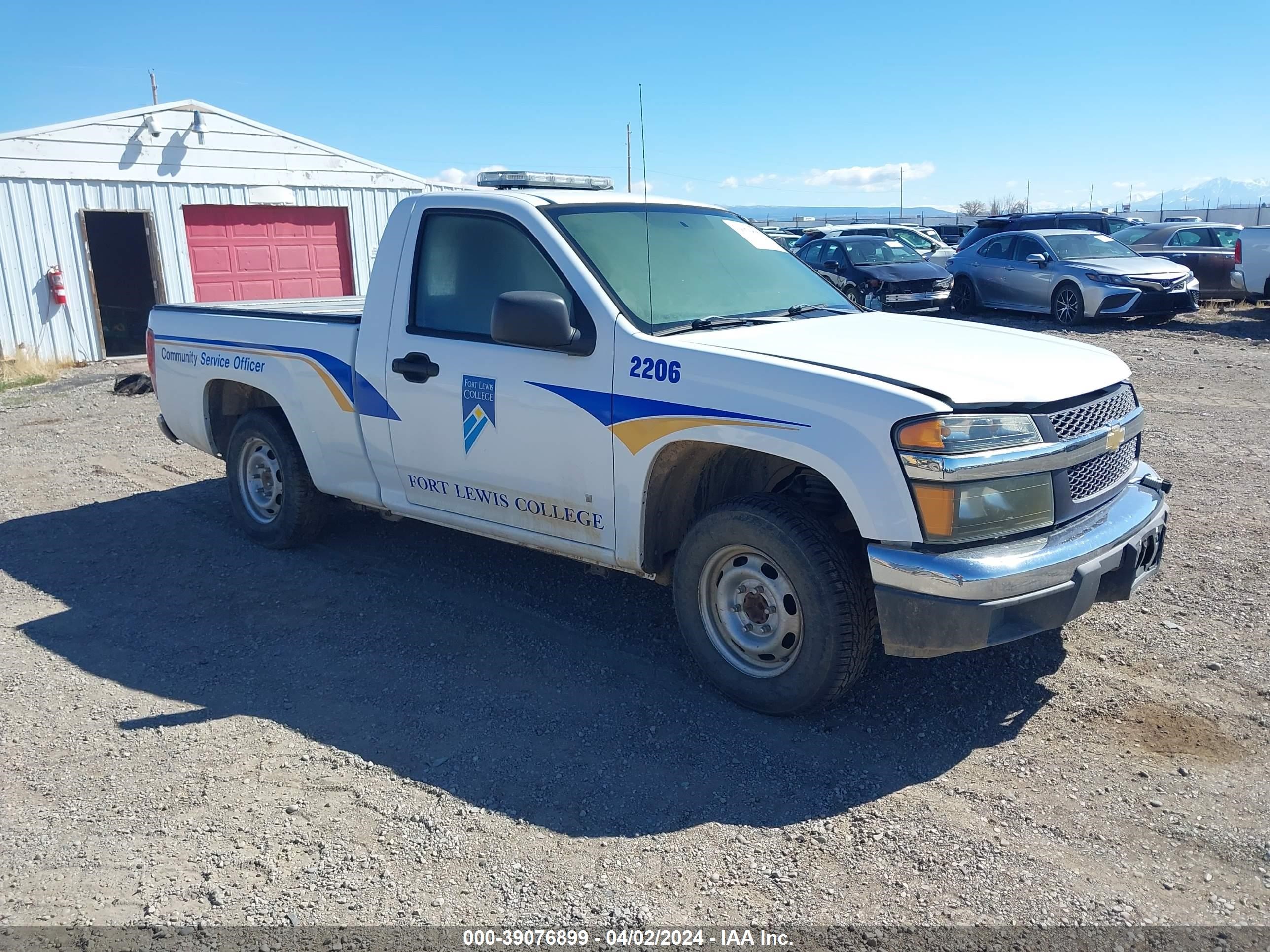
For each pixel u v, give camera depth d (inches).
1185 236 711.7
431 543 236.7
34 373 525.0
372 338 195.9
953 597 132.1
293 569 223.3
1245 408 354.9
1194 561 209.9
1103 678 162.9
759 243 203.5
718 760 142.8
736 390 146.0
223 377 233.6
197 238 629.3
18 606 207.5
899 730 150.0
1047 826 125.4
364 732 153.4
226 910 113.5
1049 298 603.5
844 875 117.3
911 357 150.7
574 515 169.8
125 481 304.3
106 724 156.9
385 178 712.4
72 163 572.7
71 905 115.0
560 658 176.2
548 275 169.6
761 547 147.0
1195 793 131.3
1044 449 139.5
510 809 132.5
